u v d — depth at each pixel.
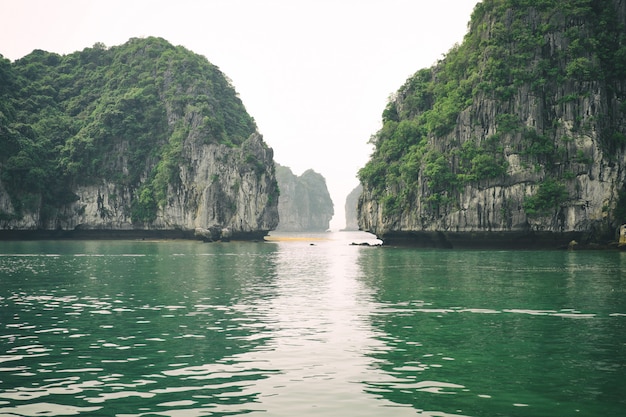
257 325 24.52
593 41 83.94
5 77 145.38
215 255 76.88
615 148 82.00
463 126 88.31
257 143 138.12
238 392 15.20
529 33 86.69
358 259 68.06
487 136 85.69
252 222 132.00
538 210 80.69
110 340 21.48
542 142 82.69
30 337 22.02
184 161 134.62
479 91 87.25
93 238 138.88
